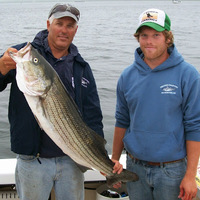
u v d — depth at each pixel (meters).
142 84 2.83
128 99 2.93
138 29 2.80
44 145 2.84
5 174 3.41
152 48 2.72
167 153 2.73
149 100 2.79
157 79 2.78
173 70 2.76
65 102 2.72
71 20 2.85
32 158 2.84
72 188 2.99
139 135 2.85
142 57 2.96
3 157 6.51
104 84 11.09
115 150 3.21
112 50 18.39
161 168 2.79
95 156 2.90
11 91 2.83
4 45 19.56
